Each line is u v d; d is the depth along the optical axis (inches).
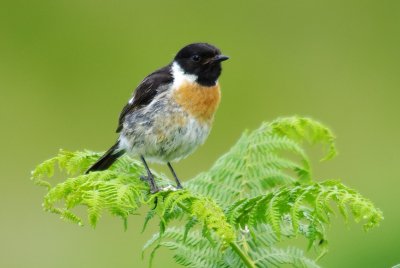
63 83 678.5
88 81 683.4
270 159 272.1
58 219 509.0
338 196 196.9
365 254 352.8
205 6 741.3
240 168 271.6
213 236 241.4
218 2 741.9
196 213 209.0
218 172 272.7
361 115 663.8
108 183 211.0
